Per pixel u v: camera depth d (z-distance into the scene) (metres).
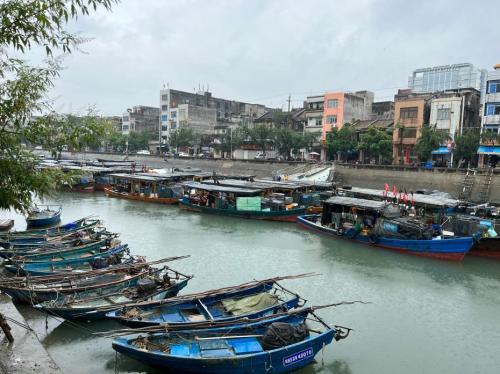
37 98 7.45
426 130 47.72
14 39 6.46
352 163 54.62
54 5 6.52
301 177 52.94
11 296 15.32
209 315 13.50
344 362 13.37
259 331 12.67
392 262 24.09
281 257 24.72
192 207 39.12
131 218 36.03
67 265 18.86
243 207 36.16
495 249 24.47
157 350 11.66
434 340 15.05
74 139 7.67
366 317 16.78
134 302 14.52
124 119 105.62
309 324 14.87
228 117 100.75
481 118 50.84
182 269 22.06
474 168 44.94
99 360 12.88
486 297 19.28
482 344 14.87
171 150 86.69
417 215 30.11
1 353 9.77
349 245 27.47
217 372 11.14
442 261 24.23
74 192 52.28
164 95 95.81
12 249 21.27
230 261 23.70
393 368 13.11
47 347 13.50
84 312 13.99
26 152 7.66
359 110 68.94
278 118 75.12
